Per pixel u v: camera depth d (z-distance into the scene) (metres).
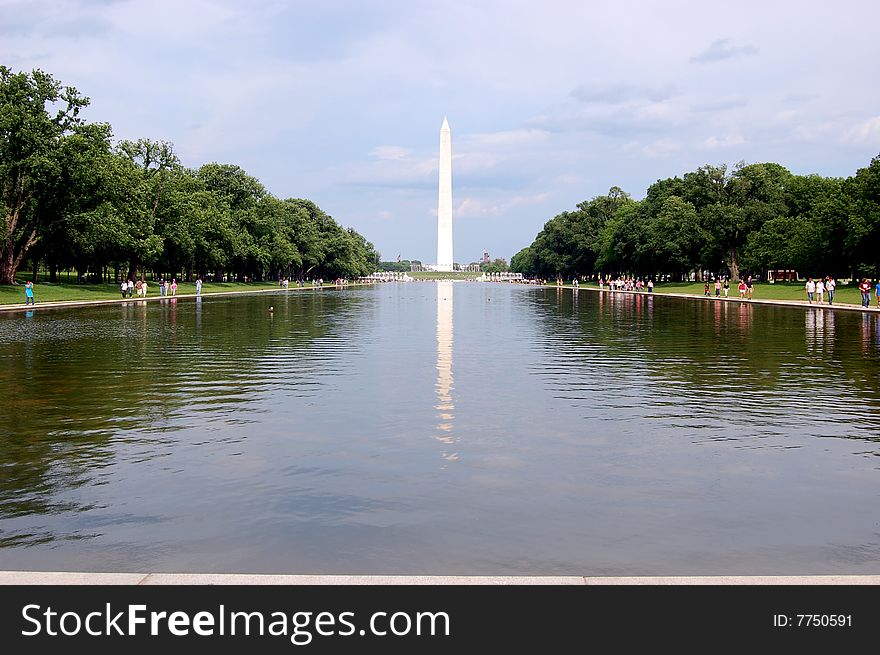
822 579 7.35
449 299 86.06
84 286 91.44
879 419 15.16
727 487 10.43
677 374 21.97
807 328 39.81
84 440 13.25
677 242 115.62
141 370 22.78
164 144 101.00
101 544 8.38
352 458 11.97
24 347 29.83
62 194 74.25
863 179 83.62
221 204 122.00
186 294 95.94
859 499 9.91
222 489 10.31
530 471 11.22
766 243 102.69
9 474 11.05
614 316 51.72
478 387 19.44
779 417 15.38
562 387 19.45
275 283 162.88
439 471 11.20
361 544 8.32
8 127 70.38
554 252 177.12
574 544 8.31
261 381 20.50
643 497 9.96
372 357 26.50
